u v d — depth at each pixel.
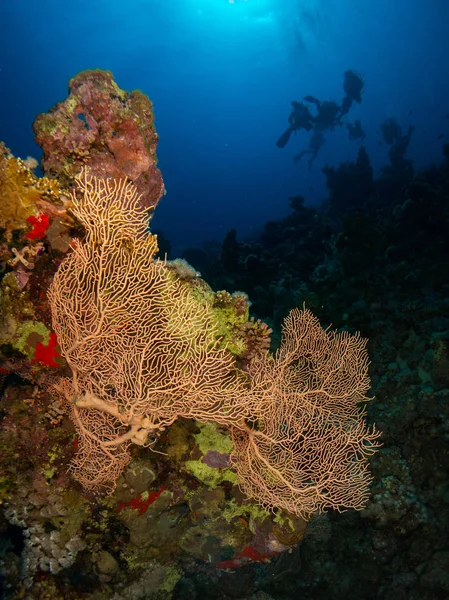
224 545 1.31
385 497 1.56
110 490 1.12
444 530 1.55
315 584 1.64
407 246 3.63
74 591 1.18
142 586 1.27
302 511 1.19
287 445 1.13
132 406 0.97
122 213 0.97
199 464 1.19
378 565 1.57
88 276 0.97
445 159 5.95
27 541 1.16
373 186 6.35
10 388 1.15
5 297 1.03
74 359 1.01
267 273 3.90
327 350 1.27
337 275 3.05
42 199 0.97
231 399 1.04
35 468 1.14
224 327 1.19
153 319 1.02
